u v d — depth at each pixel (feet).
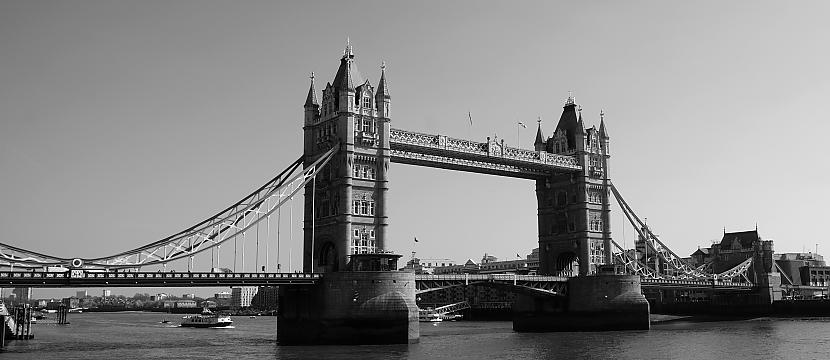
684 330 437.17
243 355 290.56
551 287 441.27
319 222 373.81
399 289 331.98
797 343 343.46
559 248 482.69
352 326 323.57
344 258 350.02
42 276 271.90
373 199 367.86
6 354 308.81
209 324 650.02
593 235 472.44
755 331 423.23
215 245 327.26
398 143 383.04
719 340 361.30
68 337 465.06
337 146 363.56
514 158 433.48
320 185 375.86
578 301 441.27
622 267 474.90
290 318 350.02
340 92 367.45
